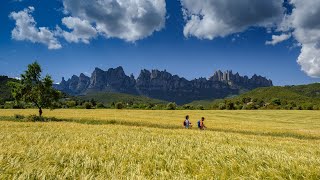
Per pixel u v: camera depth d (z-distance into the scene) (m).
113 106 158.38
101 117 61.62
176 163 11.28
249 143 21.97
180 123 51.53
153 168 10.54
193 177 9.39
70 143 16.34
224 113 109.69
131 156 12.55
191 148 15.55
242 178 9.41
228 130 44.59
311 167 10.41
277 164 10.97
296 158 12.32
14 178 8.22
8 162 9.96
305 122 73.06
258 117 92.19
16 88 56.09
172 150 14.67
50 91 57.34
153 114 88.62
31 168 9.20
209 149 15.14
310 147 21.02
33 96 55.84
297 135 41.44
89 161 10.66
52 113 80.50
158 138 21.69
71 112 87.62
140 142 18.06
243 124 57.75
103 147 15.15
